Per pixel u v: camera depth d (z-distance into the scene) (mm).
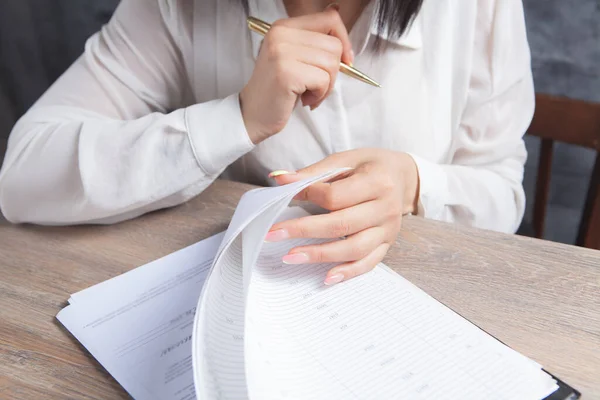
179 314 478
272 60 593
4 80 1562
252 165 836
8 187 642
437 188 653
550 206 1396
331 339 422
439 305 461
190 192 628
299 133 791
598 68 1206
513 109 859
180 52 825
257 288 471
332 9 649
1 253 578
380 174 546
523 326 453
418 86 797
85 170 605
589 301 477
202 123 614
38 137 666
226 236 446
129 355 438
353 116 795
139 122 639
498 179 792
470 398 370
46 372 428
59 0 1426
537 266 522
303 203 609
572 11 1177
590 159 1297
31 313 491
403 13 711
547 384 380
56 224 630
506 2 806
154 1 795
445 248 551
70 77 788
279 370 387
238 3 753
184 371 421
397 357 405
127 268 547
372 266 507
